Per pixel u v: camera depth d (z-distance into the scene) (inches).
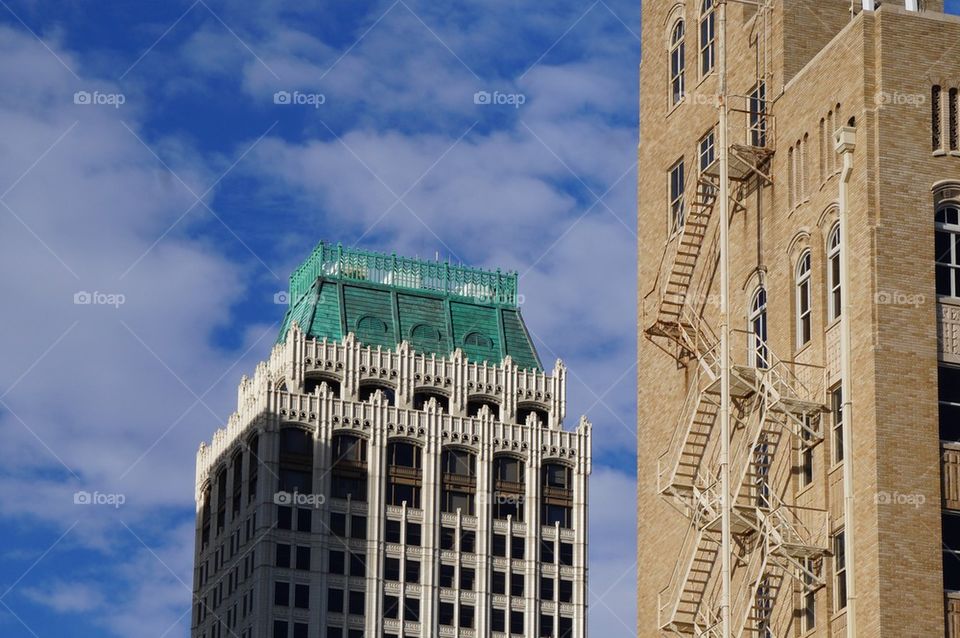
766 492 4490.7
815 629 4274.1
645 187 5216.5
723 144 4557.1
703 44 5073.8
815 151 4522.6
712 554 4662.9
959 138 4370.1
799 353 4478.3
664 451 4926.2
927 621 4055.1
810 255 4483.3
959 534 4148.6
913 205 4298.7
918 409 4175.7
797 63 4707.2
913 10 4539.9
